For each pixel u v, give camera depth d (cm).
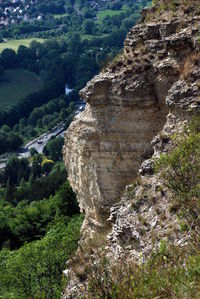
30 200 6638
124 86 2095
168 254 1394
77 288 1694
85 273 1714
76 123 2358
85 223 2452
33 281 2620
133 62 2120
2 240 4544
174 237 1455
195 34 1900
